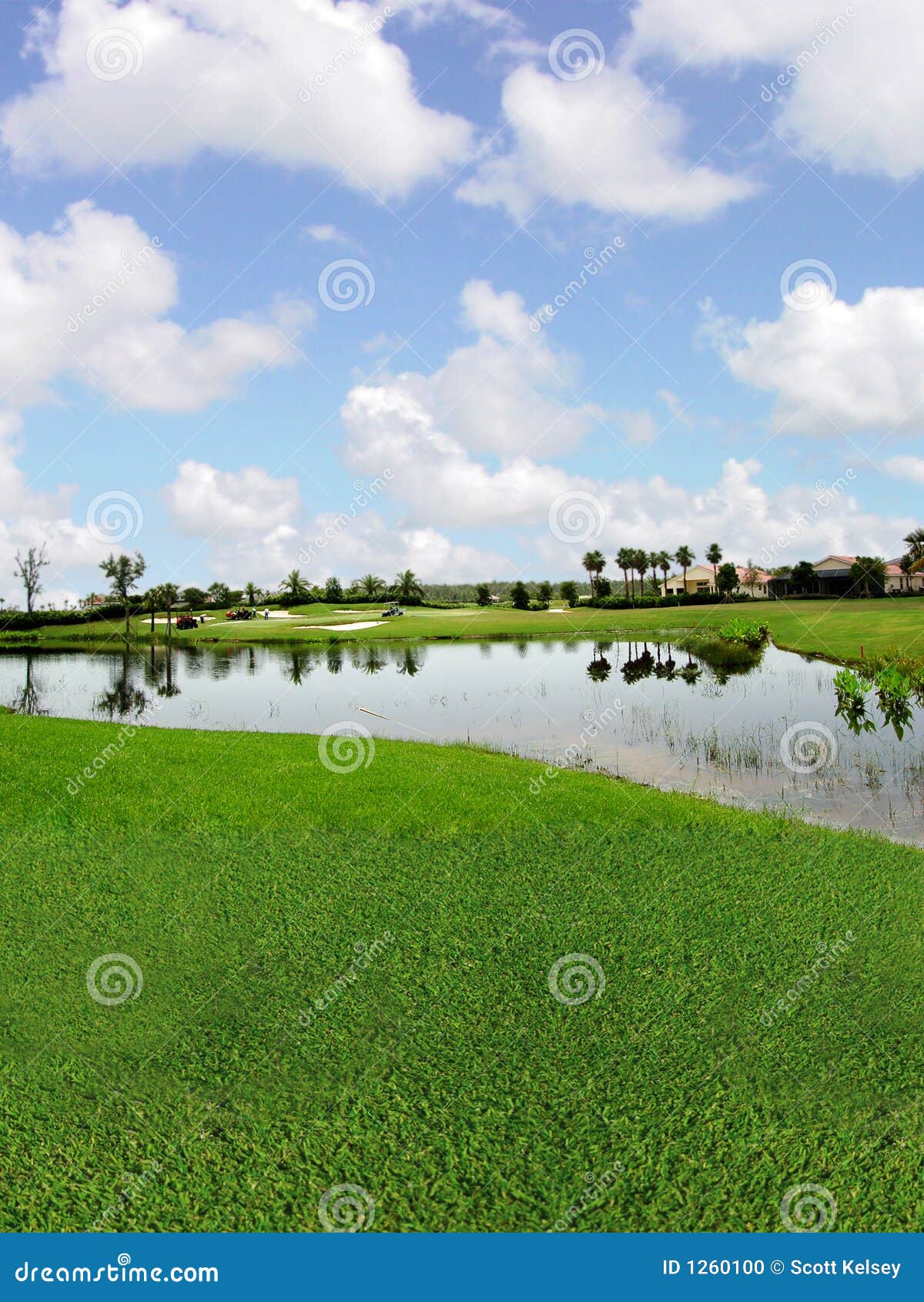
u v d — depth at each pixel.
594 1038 6.27
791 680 31.33
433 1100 5.58
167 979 7.19
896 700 23.80
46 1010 6.70
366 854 10.37
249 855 10.31
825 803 13.45
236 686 34.41
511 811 12.08
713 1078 5.79
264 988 7.04
